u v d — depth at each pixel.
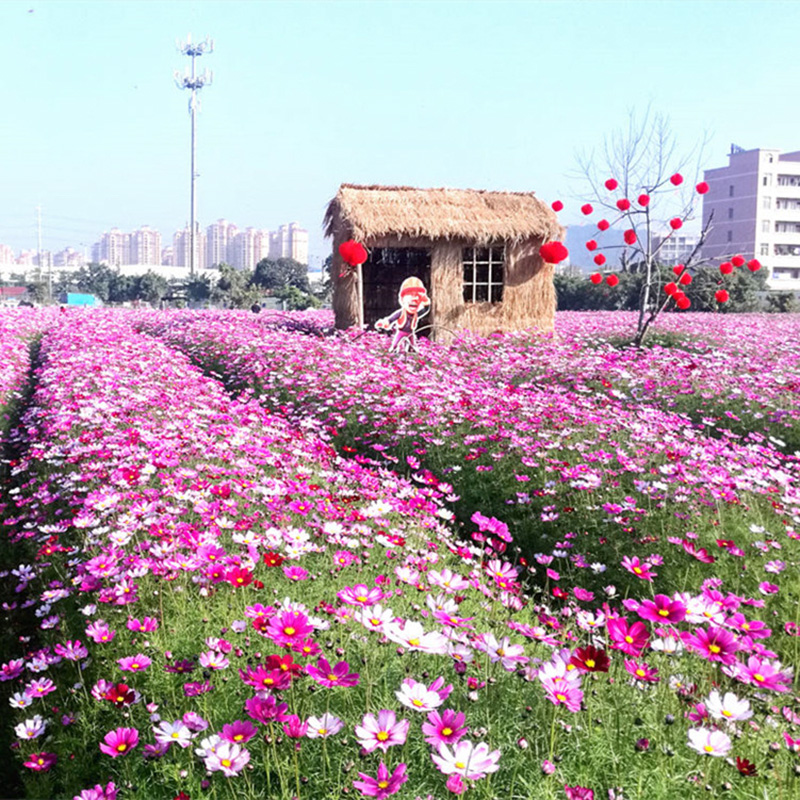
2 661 4.71
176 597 4.25
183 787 2.87
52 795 3.25
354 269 17.17
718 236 106.69
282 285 87.56
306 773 2.82
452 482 7.62
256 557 4.29
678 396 11.28
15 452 9.70
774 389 11.14
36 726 3.27
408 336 16.16
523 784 2.66
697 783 2.62
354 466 7.02
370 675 3.23
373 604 3.21
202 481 6.05
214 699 3.32
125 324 26.72
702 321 25.88
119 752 2.80
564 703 2.53
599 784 2.69
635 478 6.91
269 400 11.96
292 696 3.07
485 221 17.84
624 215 17.83
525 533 6.46
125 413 9.23
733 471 7.39
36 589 5.36
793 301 40.94
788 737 2.74
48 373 12.58
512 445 7.66
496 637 3.55
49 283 85.06
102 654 3.88
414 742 2.85
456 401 9.70
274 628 2.79
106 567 4.47
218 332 19.00
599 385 12.07
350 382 11.30
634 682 3.12
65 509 6.31
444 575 3.56
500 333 17.97
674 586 5.33
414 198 18.05
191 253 90.31
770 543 5.52
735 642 2.71
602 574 5.66
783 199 102.69
